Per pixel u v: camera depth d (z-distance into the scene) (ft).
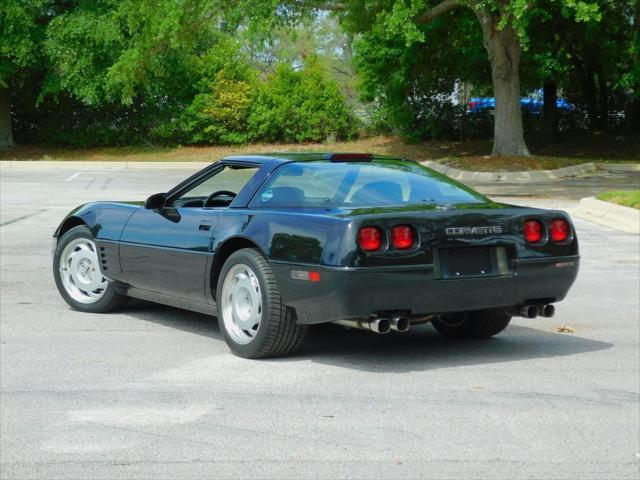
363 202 21.03
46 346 22.81
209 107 127.95
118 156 124.06
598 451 15.11
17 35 113.39
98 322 25.82
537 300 21.54
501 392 18.63
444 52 118.73
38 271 35.22
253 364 20.94
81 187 78.84
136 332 24.49
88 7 115.96
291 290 20.21
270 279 20.65
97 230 26.21
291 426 16.37
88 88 115.34
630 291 31.60
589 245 43.29
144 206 25.45
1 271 35.19
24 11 112.37
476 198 22.16
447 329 24.18
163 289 24.29
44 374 20.08
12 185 80.69
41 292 30.73
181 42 98.94
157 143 131.23
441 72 123.13
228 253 22.43
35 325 25.38
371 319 19.77
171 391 18.70
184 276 23.24
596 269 36.40
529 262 20.80
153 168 111.34
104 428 16.31
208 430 16.16
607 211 55.06
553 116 120.57
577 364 21.08
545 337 24.21
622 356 21.93
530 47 109.81
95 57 115.55
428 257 19.70
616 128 122.31
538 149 116.37
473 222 20.25
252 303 21.22
